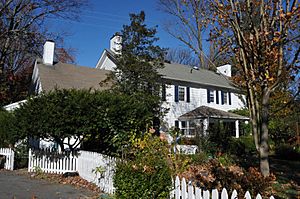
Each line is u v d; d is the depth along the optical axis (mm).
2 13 24016
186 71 29125
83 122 11164
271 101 11469
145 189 5211
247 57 6637
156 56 19859
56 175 11281
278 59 6438
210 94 28766
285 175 10945
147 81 19266
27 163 13570
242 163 13586
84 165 10648
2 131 14234
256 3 6539
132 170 5348
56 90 11953
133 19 19672
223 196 4219
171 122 24891
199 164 11828
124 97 12836
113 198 6898
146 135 7000
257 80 6547
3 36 24922
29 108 11320
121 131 11219
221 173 5438
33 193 8125
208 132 20031
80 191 8453
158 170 5422
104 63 27922
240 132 27469
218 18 7102
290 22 6227
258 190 4758
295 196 7402
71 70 23594
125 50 19594
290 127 21016
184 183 5164
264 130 6801
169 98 25125
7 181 10078
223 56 8336
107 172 8320
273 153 18562
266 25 6441
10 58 33219
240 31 6602
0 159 13477
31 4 24406
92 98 11625
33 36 25516
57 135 11180
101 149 13047
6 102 28609
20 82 31734
